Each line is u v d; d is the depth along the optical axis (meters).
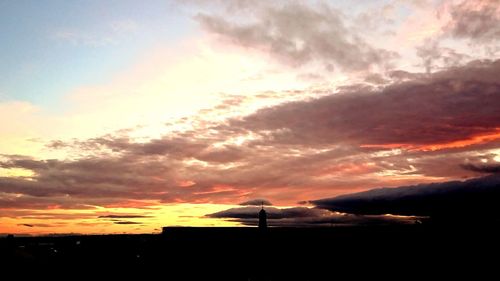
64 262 43.78
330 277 40.06
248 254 46.31
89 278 40.22
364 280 38.19
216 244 48.00
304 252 45.41
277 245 46.59
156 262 45.78
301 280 39.94
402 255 41.66
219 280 41.06
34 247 47.56
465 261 38.91
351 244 44.62
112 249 48.03
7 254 42.38
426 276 37.44
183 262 45.97
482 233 41.22
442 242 41.50
